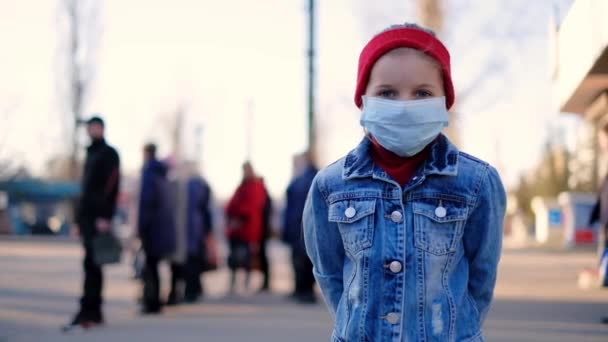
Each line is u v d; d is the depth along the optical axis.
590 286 11.52
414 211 2.17
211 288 12.09
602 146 8.31
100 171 7.47
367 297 2.15
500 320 7.77
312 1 13.43
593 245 25.78
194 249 9.91
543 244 29.02
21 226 33.97
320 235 2.33
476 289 2.25
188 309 9.25
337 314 2.27
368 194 2.22
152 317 8.45
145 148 8.81
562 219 29.16
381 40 2.26
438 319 2.11
